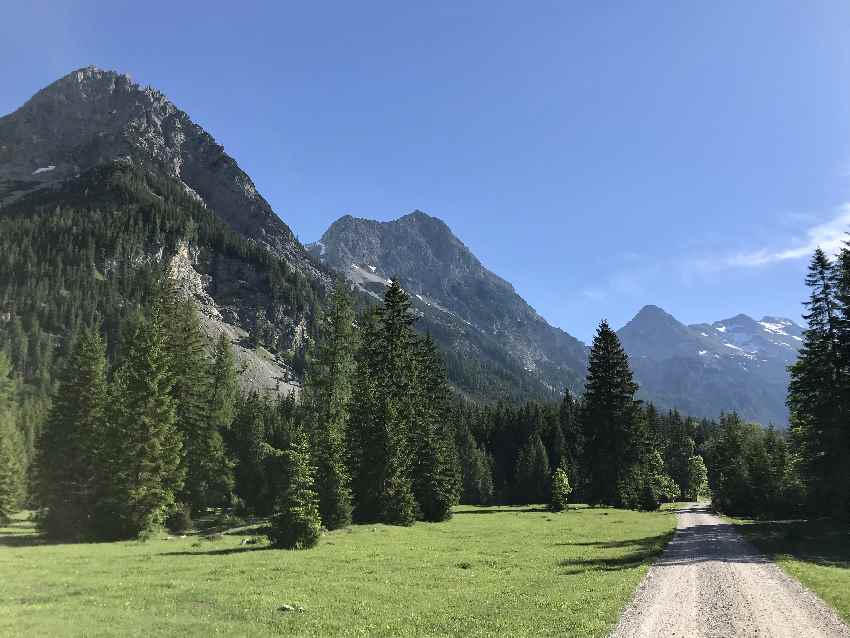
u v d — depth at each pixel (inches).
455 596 781.9
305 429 2149.4
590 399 3021.7
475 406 7524.6
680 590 789.9
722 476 3476.9
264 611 698.2
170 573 1003.3
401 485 2153.1
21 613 684.7
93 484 1959.9
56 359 6924.2
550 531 1875.0
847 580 848.9
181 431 2293.3
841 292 1875.0
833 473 1808.6
